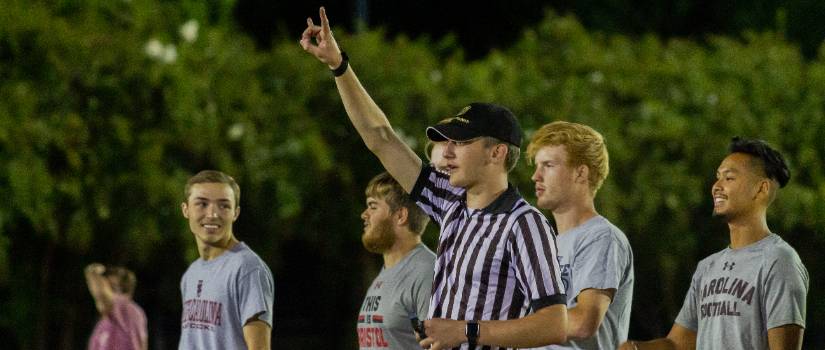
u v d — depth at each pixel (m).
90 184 36.19
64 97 36.03
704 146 41.59
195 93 37.84
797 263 15.25
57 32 36.38
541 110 40.81
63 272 39.69
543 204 15.93
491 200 13.24
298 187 38.88
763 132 42.19
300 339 50.06
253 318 18.36
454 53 44.69
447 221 13.58
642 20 62.31
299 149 38.97
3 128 34.50
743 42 60.59
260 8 62.31
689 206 41.97
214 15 47.06
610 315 15.85
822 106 43.16
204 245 18.92
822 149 42.69
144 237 36.78
